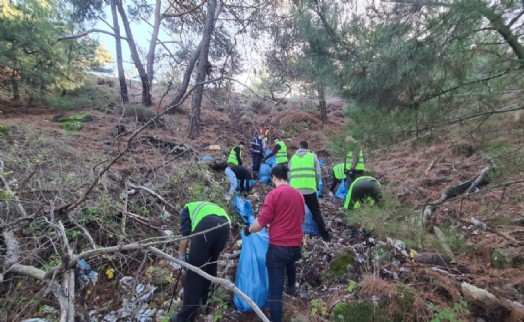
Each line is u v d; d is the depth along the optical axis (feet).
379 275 11.15
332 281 11.53
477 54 8.27
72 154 20.88
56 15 44.47
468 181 16.67
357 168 17.69
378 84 8.89
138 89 58.90
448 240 12.27
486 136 9.95
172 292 11.14
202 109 52.54
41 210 12.41
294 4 10.59
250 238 11.29
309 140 37.45
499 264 11.22
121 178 17.52
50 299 10.11
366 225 11.51
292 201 9.73
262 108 49.03
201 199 17.29
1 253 11.28
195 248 9.59
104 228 12.98
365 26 9.21
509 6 7.29
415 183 18.89
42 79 39.29
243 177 21.72
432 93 9.00
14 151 17.37
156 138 28.63
